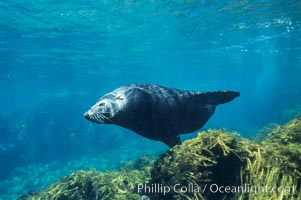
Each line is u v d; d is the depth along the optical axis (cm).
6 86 5356
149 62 4153
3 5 1689
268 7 1961
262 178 525
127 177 880
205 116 659
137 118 556
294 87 5269
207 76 6781
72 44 2672
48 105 4081
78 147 3838
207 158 562
